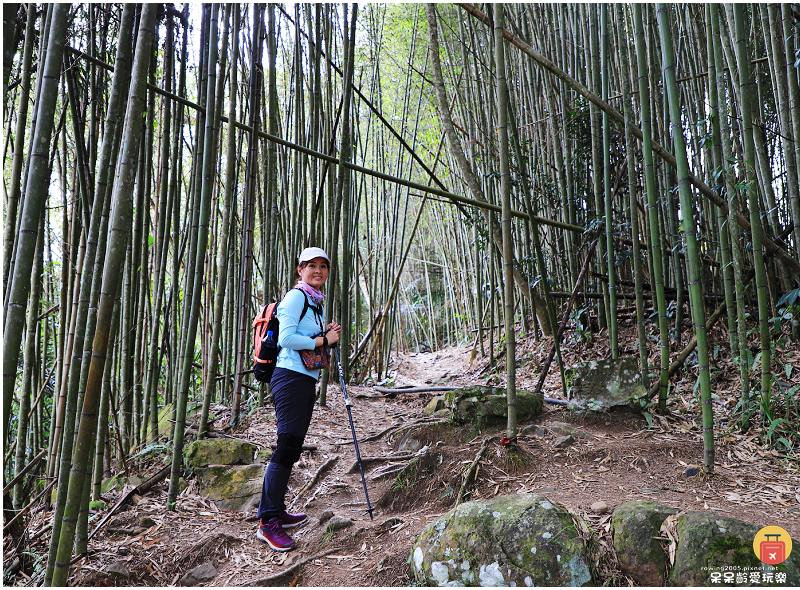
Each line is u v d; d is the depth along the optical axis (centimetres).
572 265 522
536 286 530
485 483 254
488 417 315
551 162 561
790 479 242
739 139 404
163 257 394
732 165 294
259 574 223
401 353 1131
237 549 244
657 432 303
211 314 516
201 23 358
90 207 294
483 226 521
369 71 743
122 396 353
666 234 459
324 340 258
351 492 300
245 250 402
